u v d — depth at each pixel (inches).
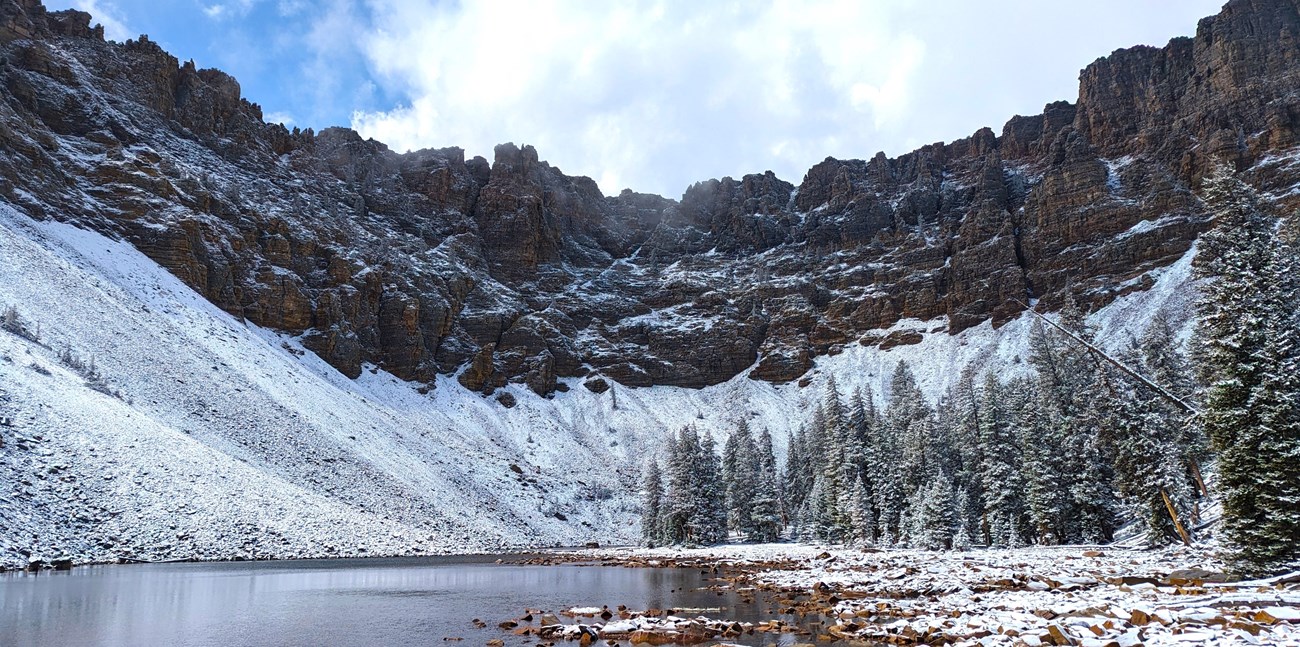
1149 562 1378.0
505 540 3213.6
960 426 2965.1
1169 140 7140.8
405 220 7810.0
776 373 7081.7
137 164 5255.9
